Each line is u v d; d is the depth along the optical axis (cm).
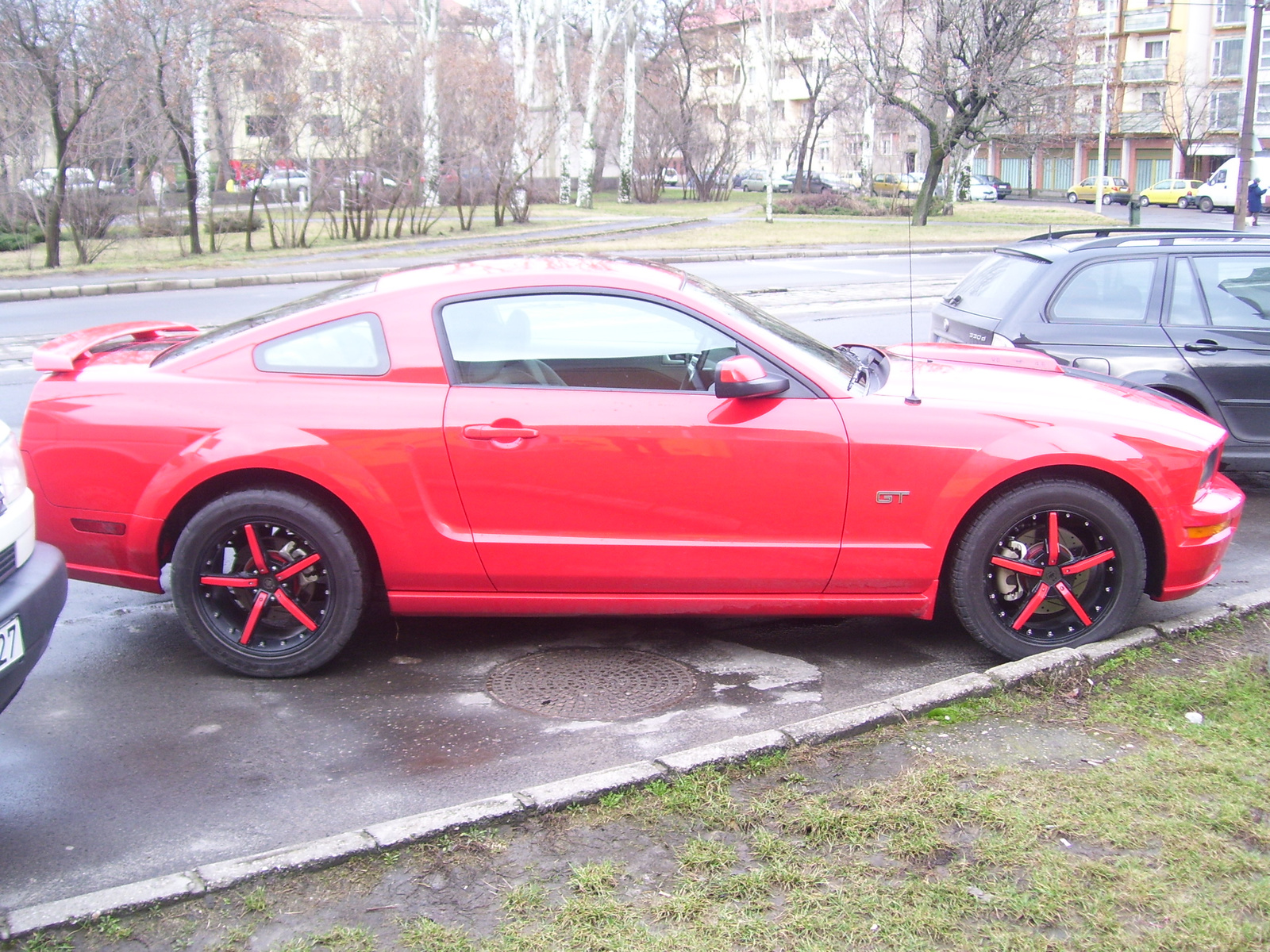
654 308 438
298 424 428
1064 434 435
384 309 441
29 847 329
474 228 3441
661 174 5622
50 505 442
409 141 2923
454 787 360
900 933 269
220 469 426
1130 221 3497
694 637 493
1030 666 413
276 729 405
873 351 534
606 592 441
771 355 436
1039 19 3434
